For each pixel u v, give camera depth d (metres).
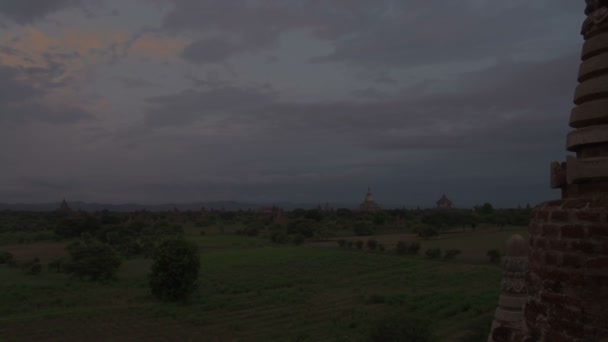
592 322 4.82
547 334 5.25
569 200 5.17
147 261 78.81
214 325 42.47
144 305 48.84
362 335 36.59
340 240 101.12
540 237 5.45
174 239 52.59
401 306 47.97
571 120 5.41
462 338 34.56
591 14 5.28
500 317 9.12
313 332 39.69
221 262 78.50
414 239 104.88
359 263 77.00
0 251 85.12
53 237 107.00
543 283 5.34
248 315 45.88
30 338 37.56
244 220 173.25
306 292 56.47
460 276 65.38
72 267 61.47
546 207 5.44
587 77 5.25
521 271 9.05
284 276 67.38
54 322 41.91
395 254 85.56
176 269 50.31
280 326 42.12
